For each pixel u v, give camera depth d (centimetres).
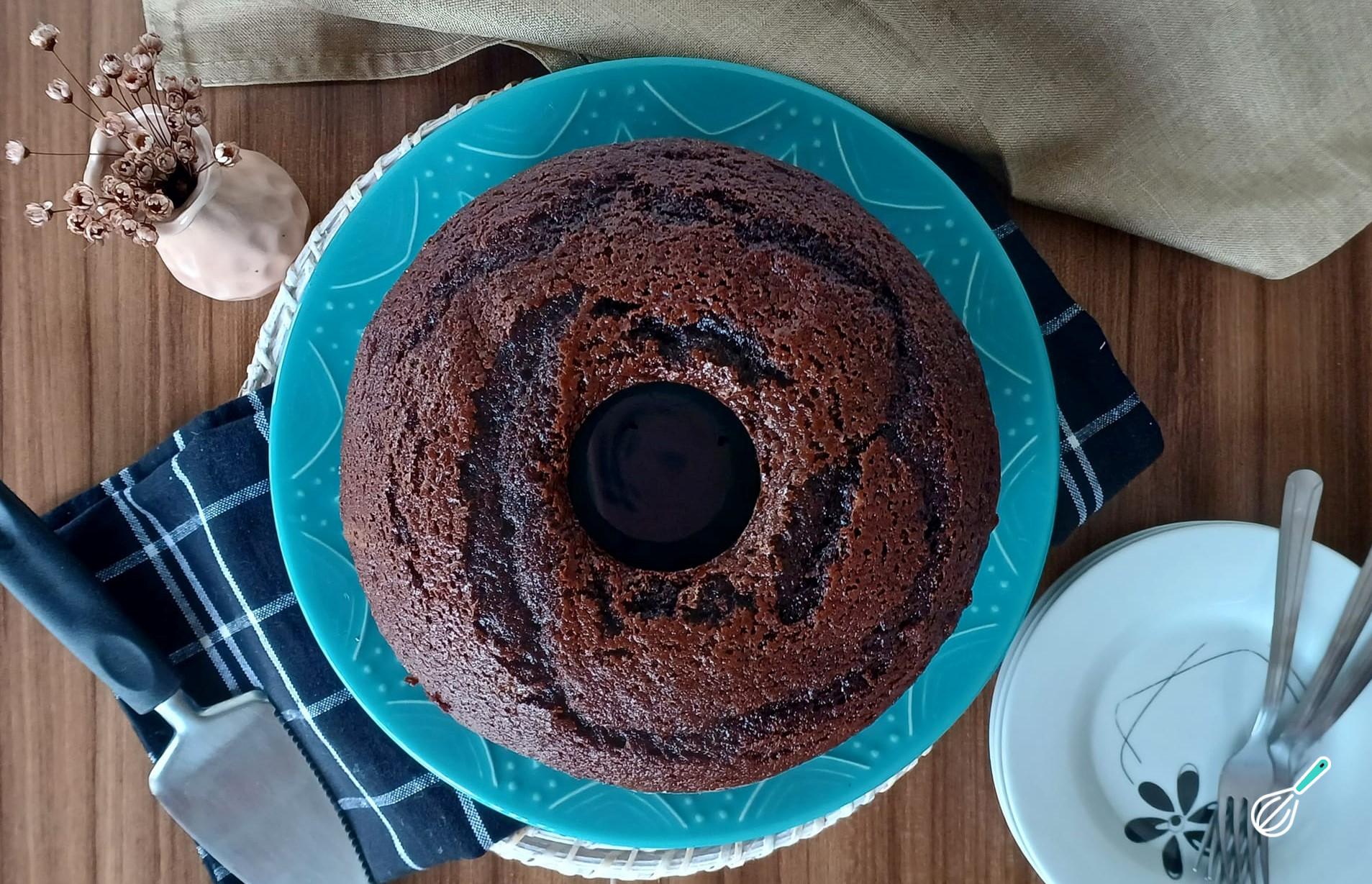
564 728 42
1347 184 49
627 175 43
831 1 48
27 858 53
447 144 49
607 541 40
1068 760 50
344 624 49
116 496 51
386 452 42
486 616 41
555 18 49
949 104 50
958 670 50
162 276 53
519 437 40
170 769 51
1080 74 49
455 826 51
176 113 45
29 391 53
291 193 51
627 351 40
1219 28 47
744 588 40
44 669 53
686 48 50
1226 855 50
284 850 52
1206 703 50
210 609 52
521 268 41
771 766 43
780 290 41
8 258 53
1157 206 51
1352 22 47
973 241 49
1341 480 53
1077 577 50
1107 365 51
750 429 40
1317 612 50
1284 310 53
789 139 50
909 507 41
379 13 49
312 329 49
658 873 51
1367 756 50
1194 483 53
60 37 52
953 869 53
